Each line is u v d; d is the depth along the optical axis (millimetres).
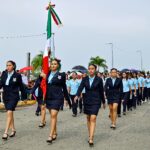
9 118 10523
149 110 19625
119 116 16406
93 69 10156
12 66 10602
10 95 10547
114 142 10258
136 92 21312
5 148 9383
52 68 10273
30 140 10453
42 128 12703
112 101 12914
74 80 17125
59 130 12250
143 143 10102
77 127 12945
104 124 13742
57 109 10102
